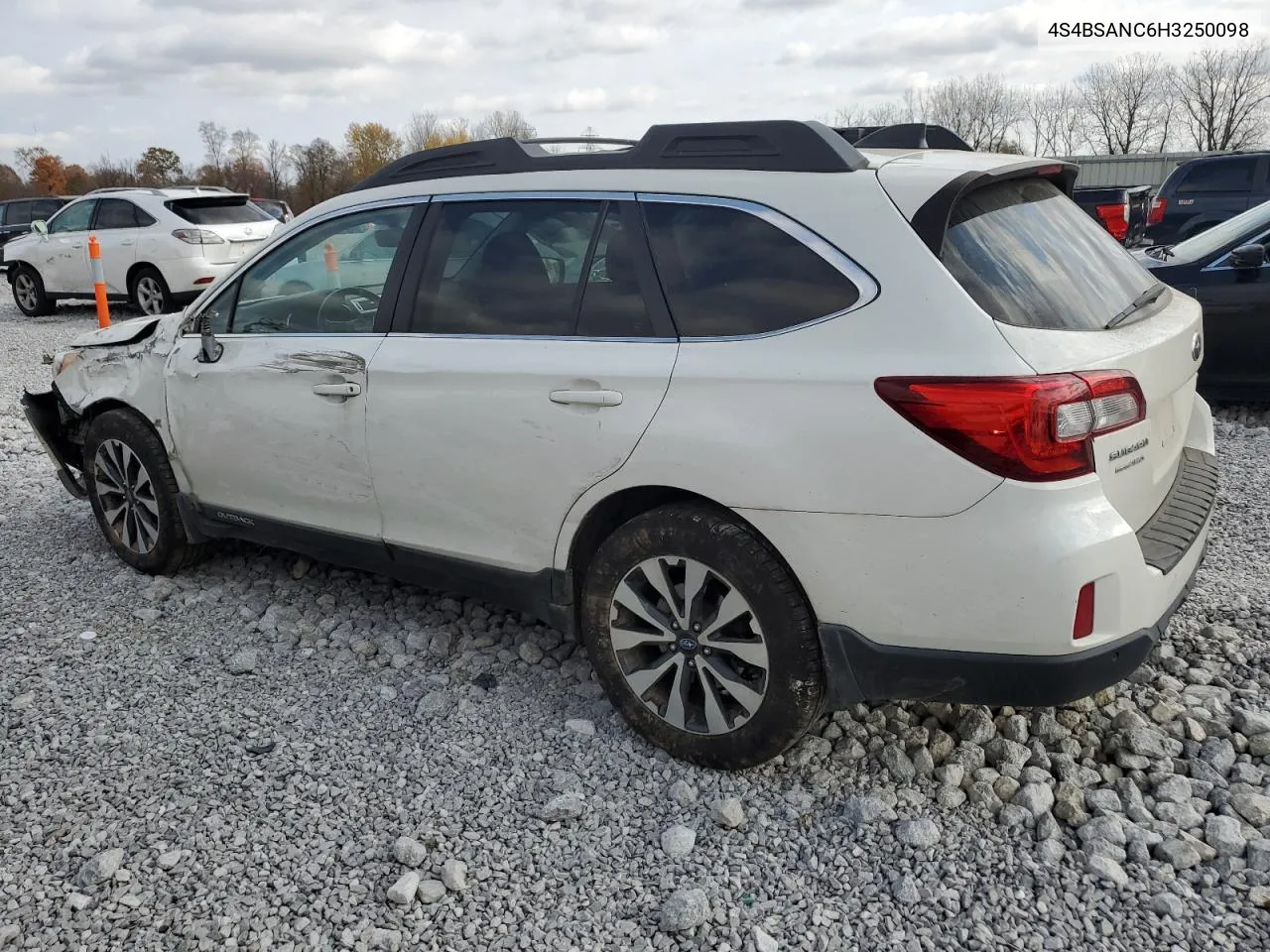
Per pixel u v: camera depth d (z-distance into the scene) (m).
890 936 2.58
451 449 3.54
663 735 3.30
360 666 4.04
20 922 2.72
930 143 3.86
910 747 3.32
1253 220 7.65
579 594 3.51
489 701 3.74
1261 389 7.37
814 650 2.96
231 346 4.28
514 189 3.54
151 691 3.87
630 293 3.21
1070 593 2.61
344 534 4.04
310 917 2.71
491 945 2.61
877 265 2.81
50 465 7.01
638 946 2.59
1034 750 3.26
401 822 3.07
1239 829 2.86
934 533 2.70
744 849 2.91
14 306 18.55
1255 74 51.47
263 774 3.32
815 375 2.81
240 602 4.64
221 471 4.41
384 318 3.77
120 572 5.00
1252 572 4.52
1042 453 2.59
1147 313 3.23
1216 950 2.49
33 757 3.45
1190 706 3.49
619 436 3.12
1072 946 2.53
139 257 14.82
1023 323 2.72
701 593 3.10
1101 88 54.69
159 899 2.78
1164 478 3.22
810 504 2.83
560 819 3.05
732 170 3.13
